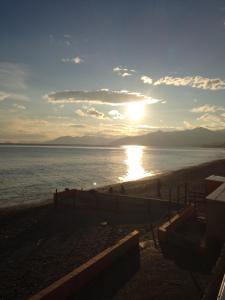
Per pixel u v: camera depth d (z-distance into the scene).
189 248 14.59
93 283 11.33
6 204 33.44
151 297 10.41
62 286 10.02
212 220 14.66
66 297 10.19
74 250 16.20
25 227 21.12
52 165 93.00
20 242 17.92
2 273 13.47
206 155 196.38
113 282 11.45
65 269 13.78
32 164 96.44
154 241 16.25
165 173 68.31
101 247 16.52
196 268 12.63
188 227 18.55
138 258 13.71
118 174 69.06
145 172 74.75
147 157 158.62
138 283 11.34
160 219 21.75
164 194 34.69
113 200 25.17
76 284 10.63
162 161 123.81
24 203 32.91
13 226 21.53
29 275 13.23
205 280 11.55
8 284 12.41
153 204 24.06
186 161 124.88
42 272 13.52
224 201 14.43
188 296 10.43
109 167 88.69
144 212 24.11
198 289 10.88
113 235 18.50
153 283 11.35
